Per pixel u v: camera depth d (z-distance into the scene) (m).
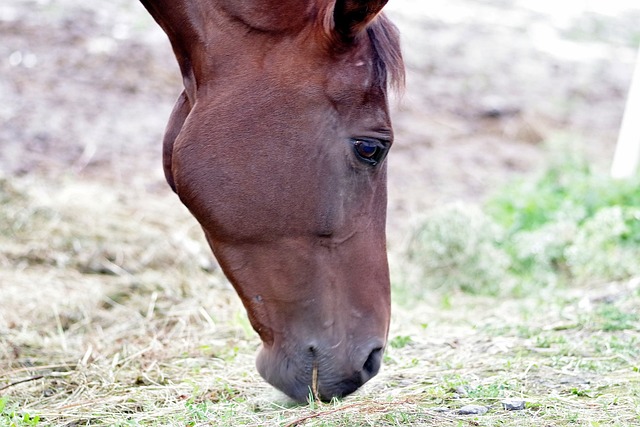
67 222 11.83
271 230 5.75
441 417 6.03
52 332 8.64
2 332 8.38
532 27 30.22
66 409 6.52
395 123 19.86
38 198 12.44
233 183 5.73
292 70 5.72
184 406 6.46
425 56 24.77
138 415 6.31
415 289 11.27
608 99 23.70
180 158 5.84
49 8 23.42
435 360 7.59
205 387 6.87
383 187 5.99
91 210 12.45
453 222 11.84
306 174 5.70
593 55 27.80
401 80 5.86
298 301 5.82
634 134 14.73
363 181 5.83
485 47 26.80
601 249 11.72
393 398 6.44
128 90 19.09
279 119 5.70
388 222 14.11
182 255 11.10
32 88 18.30
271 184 5.70
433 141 19.08
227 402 6.52
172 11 6.00
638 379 6.84
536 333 8.21
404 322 9.16
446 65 24.38
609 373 7.04
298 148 5.69
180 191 5.88
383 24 5.85
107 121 17.34
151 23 23.45
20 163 14.59
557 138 18.27
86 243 11.17
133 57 20.72
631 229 12.13
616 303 9.05
